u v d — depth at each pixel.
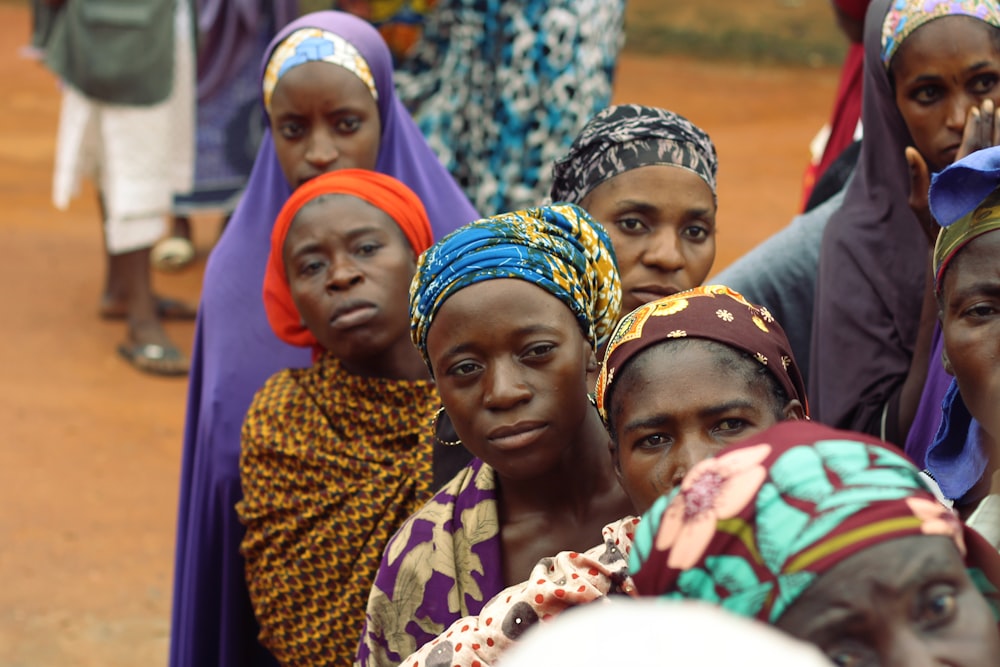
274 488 2.78
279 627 2.76
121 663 4.44
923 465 2.56
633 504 2.11
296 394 2.85
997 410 1.90
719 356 1.88
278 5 7.30
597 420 2.22
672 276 2.77
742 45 14.95
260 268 3.51
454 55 5.06
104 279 8.23
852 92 4.20
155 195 6.88
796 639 1.16
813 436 1.27
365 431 2.74
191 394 3.50
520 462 2.06
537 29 4.81
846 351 2.93
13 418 6.35
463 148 5.07
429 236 2.98
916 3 2.87
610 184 2.79
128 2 6.49
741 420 1.87
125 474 5.84
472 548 2.18
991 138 2.53
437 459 2.64
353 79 3.51
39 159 10.98
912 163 2.54
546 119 4.88
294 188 3.56
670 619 0.90
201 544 3.23
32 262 8.52
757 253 3.29
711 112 12.68
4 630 4.60
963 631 1.16
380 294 2.73
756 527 1.20
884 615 1.15
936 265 2.06
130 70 6.56
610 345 2.01
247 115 7.41
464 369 2.08
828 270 3.02
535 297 2.07
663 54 14.82
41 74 13.76
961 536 1.24
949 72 2.81
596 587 1.80
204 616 3.23
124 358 7.05
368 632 2.24
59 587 4.90
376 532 2.65
